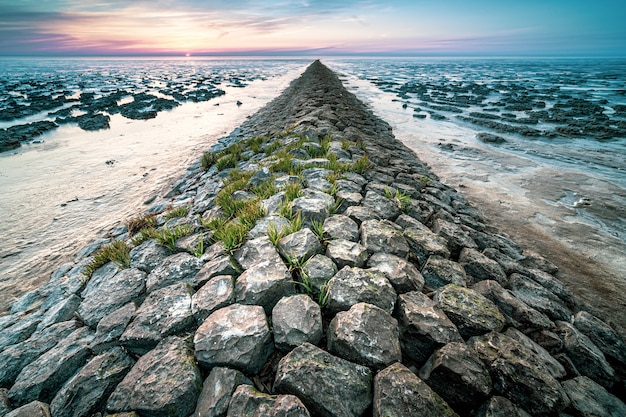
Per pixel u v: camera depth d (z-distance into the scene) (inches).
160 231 225.8
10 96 1453.0
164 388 105.0
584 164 528.1
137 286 169.2
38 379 123.3
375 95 1461.6
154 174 496.7
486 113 1002.7
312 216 203.2
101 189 437.4
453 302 140.1
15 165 537.0
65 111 1080.2
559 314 168.9
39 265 272.7
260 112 1026.7
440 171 490.3
